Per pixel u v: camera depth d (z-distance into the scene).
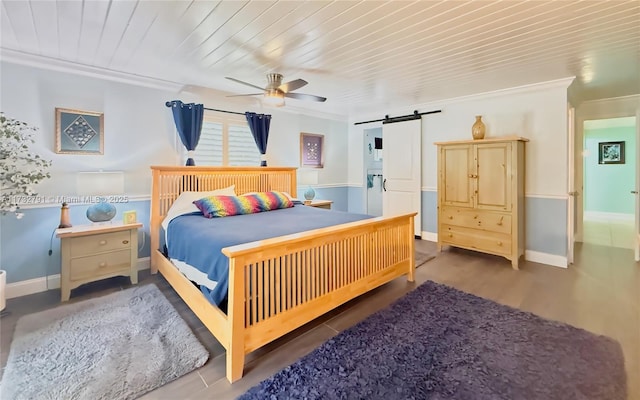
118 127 3.41
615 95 4.37
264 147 4.59
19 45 2.62
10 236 2.86
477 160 3.93
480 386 1.65
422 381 1.69
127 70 3.25
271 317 1.98
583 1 1.94
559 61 3.01
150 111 3.64
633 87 3.93
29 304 2.68
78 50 2.72
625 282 3.17
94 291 2.97
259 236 2.30
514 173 3.63
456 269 3.62
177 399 1.60
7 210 2.55
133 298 2.78
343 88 4.02
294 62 3.03
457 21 2.20
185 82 3.68
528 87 3.82
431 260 3.97
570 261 3.86
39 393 1.61
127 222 3.19
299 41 2.54
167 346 2.04
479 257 4.10
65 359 1.89
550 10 2.04
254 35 2.41
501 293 2.92
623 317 2.41
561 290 2.97
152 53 2.78
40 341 2.09
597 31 2.36
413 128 5.14
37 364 1.84
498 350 1.98
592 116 4.74
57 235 2.73
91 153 3.24
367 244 2.73
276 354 1.99
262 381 1.72
